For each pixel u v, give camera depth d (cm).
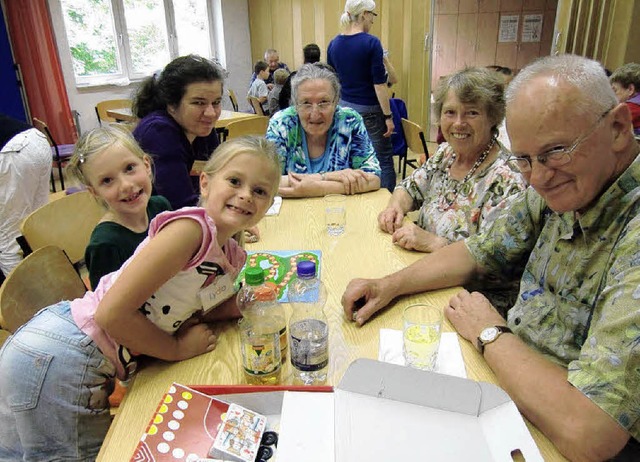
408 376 76
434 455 68
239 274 126
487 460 68
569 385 78
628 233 83
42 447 106
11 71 510
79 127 586
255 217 102
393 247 156
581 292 97
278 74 516
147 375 96
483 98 153
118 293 87
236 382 93
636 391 70
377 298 116
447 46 651
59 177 501
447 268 128
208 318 113
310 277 108
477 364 97
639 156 88
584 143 84
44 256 144
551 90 84
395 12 581
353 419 72
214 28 708
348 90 383
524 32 620
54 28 543
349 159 231
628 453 83
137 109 204
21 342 103
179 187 192
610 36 391
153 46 657
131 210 146
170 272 90
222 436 73
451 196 172
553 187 90
